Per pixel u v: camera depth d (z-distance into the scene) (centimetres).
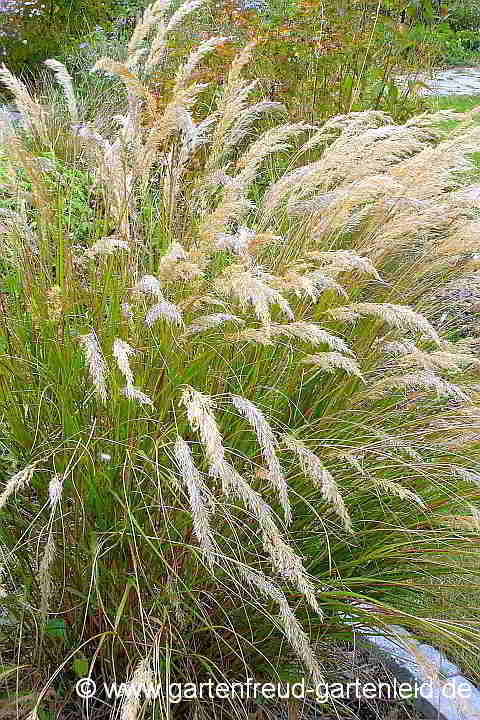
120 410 252
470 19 1488
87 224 316
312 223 306
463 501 264
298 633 208
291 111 602
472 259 310
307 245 304
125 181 272
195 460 267
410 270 318
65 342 254
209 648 269
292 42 630
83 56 947
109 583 256
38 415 256
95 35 1005
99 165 283
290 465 271
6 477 268
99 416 255
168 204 294
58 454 252
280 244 307
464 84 1320
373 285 320
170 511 253
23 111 293
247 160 295
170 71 618
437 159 302
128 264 274
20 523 269
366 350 307
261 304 213
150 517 235
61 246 254
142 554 254
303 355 284
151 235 299
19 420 263
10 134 266
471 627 252
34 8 1083
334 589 257
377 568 273
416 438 284
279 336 282
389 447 269
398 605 276
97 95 743
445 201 296
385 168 319
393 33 629
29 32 1059
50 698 258
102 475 245
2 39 1028
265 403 279
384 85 613
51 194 288
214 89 586
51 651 266
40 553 254
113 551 252
